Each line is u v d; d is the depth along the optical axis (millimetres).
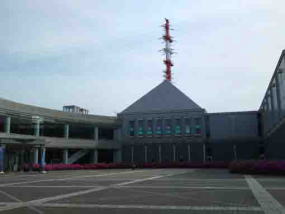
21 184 24469
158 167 63406
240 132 64938
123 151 70812
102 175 36969
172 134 68000
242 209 12227
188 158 66438
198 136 66562
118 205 13555
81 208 12859
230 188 19844
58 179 30141
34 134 59844
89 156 69750
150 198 15680
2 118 54750
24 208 12930
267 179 27500
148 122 69875
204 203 13859
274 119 45344
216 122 66438
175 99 69375
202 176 33188
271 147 49875
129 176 34281
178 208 12648
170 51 95062
